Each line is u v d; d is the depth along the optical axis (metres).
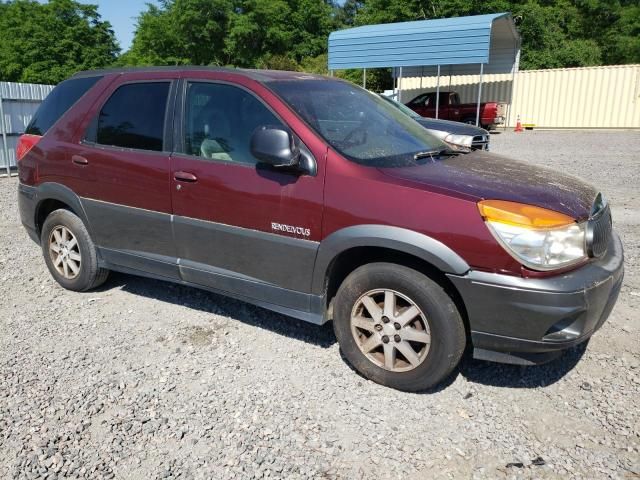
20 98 12.51
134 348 3.96
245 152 3.74
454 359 3.21
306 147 3.48
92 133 4.54
